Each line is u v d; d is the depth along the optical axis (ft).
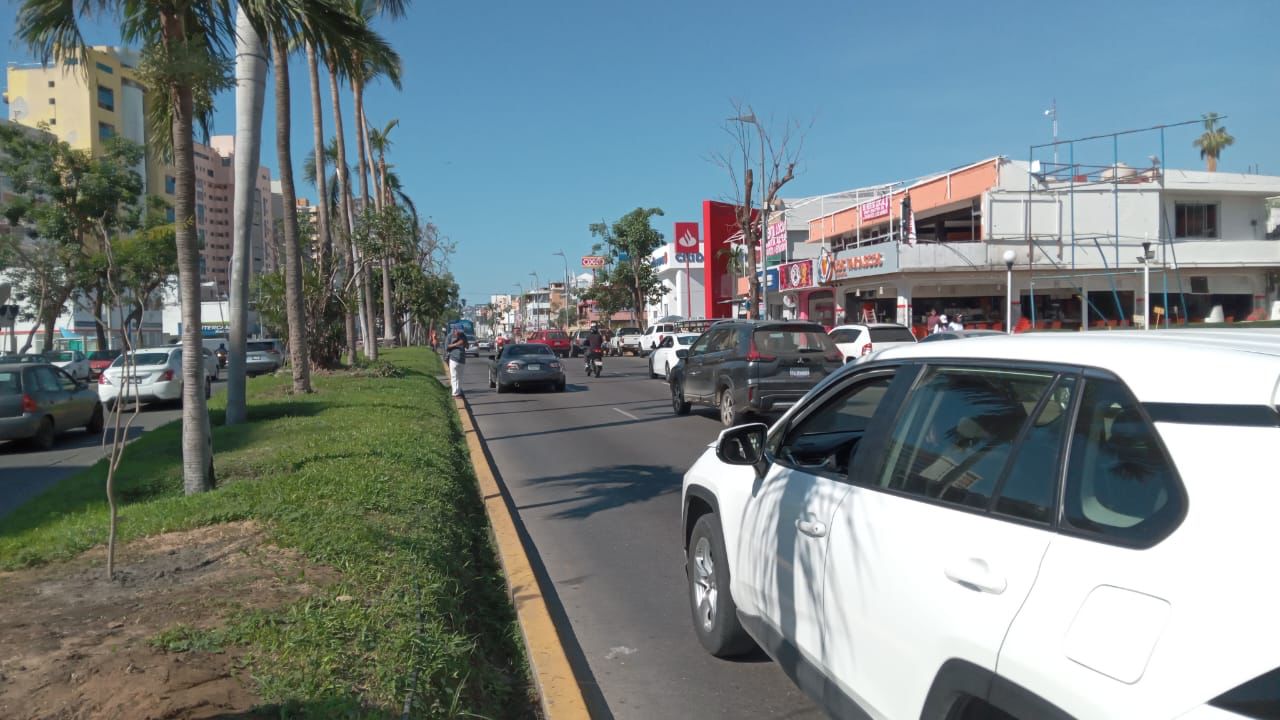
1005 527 8.52
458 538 23.21
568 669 15.52
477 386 93.15
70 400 52.65
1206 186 112.47
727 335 51.29
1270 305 112.78
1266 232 115.24
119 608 15.89
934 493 9.80
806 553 11.91
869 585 10.15
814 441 16.24
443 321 279.49
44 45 26.07
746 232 110.11
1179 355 7.77
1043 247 107.34
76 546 20.12
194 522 21.72
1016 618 7.86
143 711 11.59
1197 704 6.14
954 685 8.49
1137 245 109.81
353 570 17.66
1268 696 5.79
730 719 14.52
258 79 41.63
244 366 44.37
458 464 35.58
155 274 118.83
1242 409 6.90
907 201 109.29
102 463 33.42
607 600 20.61
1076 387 8.57
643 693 15.56
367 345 104.53
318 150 79.46
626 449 44.21
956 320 110.42
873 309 120.98
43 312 123.44
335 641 13.92
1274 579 6.05
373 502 23.48
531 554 24.67
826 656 11.19
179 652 13.69
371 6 68.69
